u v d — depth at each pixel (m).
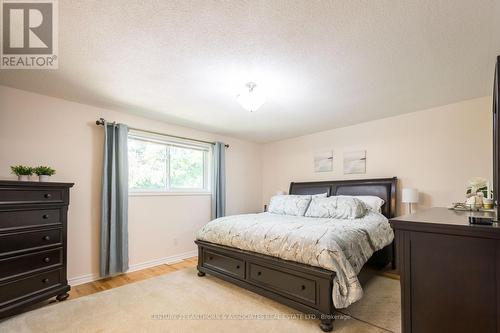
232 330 1.95
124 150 3.31
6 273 2.06
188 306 2.34
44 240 2.32
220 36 1.74
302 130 4.51
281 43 1.83
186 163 4.29
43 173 2.46
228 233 2.84
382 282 2.89
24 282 2.16
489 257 1.09
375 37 1.77
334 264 1.98
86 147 3.10
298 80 2.47
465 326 1.13
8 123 2.56
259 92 2.58
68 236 2.89
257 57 2.03
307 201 3.74
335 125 4.20
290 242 2.28
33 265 2.23
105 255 3.08
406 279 1.29
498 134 1.39
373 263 2.86
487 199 2.16
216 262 2.98
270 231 2.52
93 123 3.17
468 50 1.94
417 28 1.67
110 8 1.46
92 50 1.91
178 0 1.40
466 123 3.13
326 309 1.97
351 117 3.76
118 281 3.00
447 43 1.85
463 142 3.15
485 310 1.09
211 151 4.60
